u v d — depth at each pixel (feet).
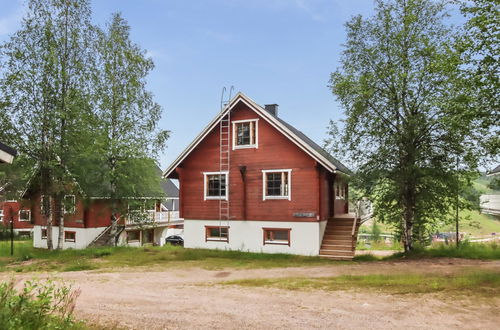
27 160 83.35
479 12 46.29
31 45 82.23
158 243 131.64
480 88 46.93
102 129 84.84
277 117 96.02
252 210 76.33
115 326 27.63
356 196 69.21
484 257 62.90
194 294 39.34
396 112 65.82
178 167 83.25
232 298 37.04
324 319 29.53
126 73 87.81
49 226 89.56
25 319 20.85
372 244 112.16
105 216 113.50
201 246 80.33
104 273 55.26
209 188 81.20
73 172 88.33
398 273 49.08
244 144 78.48
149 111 89.35
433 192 64.54
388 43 66.08
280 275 51.06
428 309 31.89
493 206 97.40
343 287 40.81
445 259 61.87
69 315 23.07
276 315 30.81
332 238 74.18
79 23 87.10
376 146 66.33
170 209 159.12
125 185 85.30
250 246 75.92
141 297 38.09
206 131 80.23
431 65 54.39
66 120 83.05
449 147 63.10
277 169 74.69
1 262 77.36
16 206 154.92
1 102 79.66
